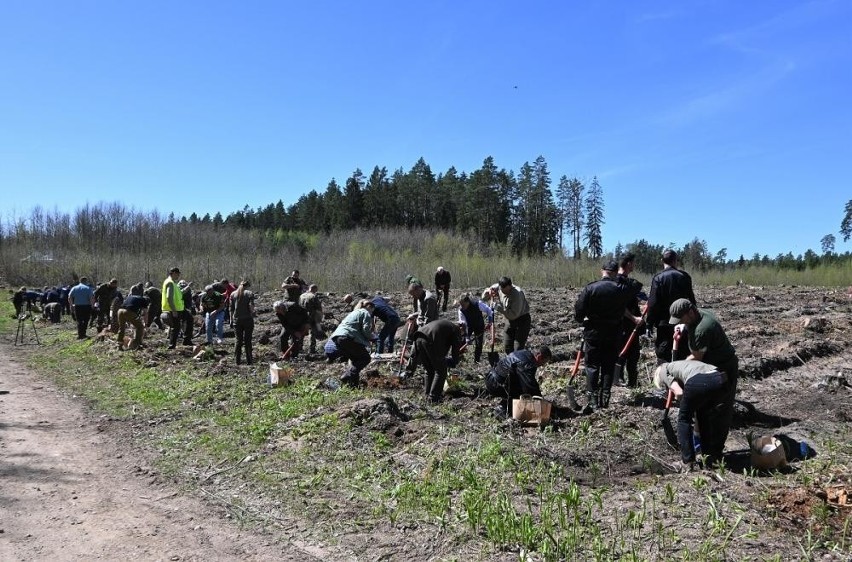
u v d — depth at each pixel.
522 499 5.68
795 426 7.67
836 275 40.66
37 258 39.94
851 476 5.74
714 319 6.60
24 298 25.14
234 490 6.53
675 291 8.34
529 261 41.75
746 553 4.46
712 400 6.30
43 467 7.36
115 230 48.12
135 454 7.87
